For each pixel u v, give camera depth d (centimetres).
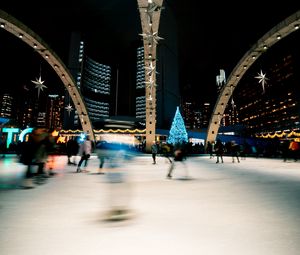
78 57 17275
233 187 606
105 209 378
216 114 3141
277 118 13600
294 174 928
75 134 4906
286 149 1823
